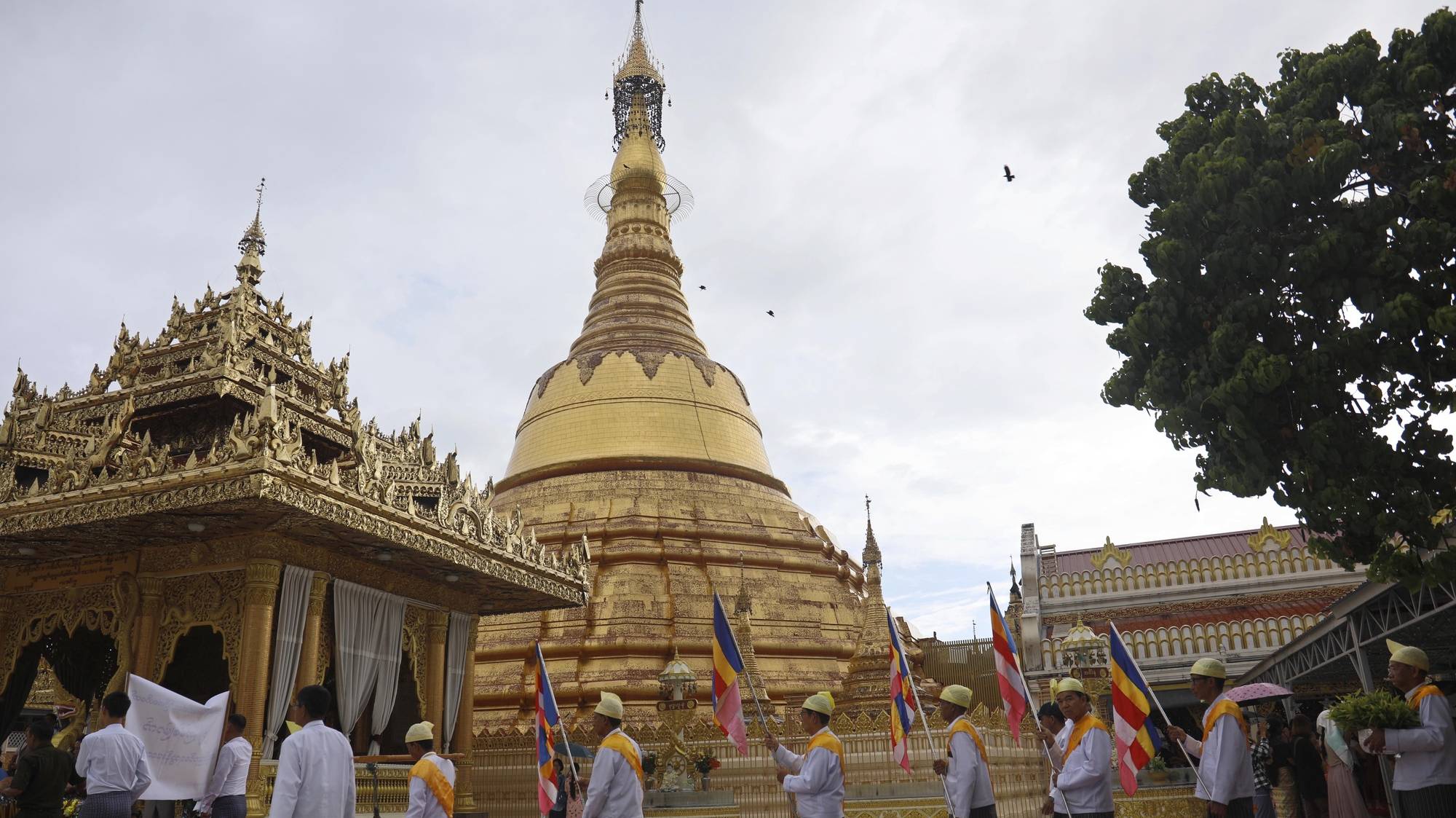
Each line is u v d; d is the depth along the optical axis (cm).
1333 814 1919
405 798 2339
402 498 2266
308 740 1234
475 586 2762
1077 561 5081
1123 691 1562
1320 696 3872
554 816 2394
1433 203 1702
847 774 2986
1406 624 2283
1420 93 1770
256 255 2616
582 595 2995
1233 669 4125
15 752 1955
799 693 4053
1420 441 1794
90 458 2141
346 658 2319
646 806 2897
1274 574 4506
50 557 2348
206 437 2470
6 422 2448
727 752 3106
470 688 2859
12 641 2366
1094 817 1374
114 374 2514
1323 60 1888
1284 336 1841
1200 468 2009
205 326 2506
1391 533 1727
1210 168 1859
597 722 1496
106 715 1471
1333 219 1828
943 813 2723
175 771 1434
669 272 5778
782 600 4425
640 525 4469
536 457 5009
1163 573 4659
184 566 2209
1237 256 1852
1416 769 1353
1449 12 1738
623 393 5022
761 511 4847
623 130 6384
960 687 1550
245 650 2059
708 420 5047
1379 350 1756
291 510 1970
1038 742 3453
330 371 2722
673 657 4053
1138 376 2102
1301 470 1761
